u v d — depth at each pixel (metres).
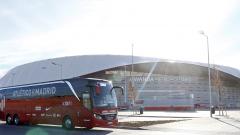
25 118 29.84
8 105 32.34
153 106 85.31
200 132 21.75
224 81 123.94
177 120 33.22
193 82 112.50
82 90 24.34
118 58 106.00
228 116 40.94
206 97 112.12
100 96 23.88
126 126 26.14
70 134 21.56
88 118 23.64
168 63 108.75
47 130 24.80
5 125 30.91
